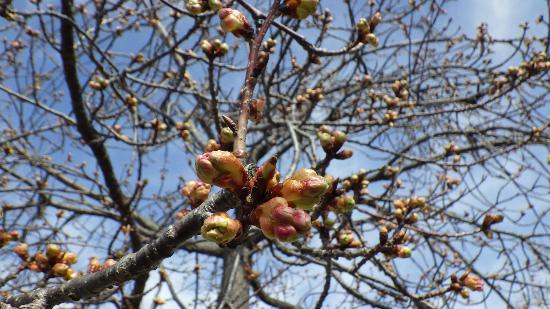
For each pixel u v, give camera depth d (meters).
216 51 2.88
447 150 5.64
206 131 7.16
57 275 2.12
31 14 3.88
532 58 5.27
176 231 1.37
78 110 5.03
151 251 1.42
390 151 5.12
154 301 4.85
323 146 2.36
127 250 5.66
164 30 6.50
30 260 2.21
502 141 7.00
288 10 1.64
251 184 1.29
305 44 2.60
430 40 6.55
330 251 3.44
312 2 1.63
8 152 5.83
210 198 1.35
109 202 6.87
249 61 1.49
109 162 5.56
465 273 3.69
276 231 1.22
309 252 3.64
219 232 1.24
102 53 4.35
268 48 3.71
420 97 7.29
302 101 5.32
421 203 3.25
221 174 1.25
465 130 6.68
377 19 2.68
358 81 6.76
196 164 1.25
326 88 7.03
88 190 7.28
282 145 7.02
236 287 6.67
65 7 4.74
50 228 5.93
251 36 1.74
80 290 1.58
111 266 1.51
